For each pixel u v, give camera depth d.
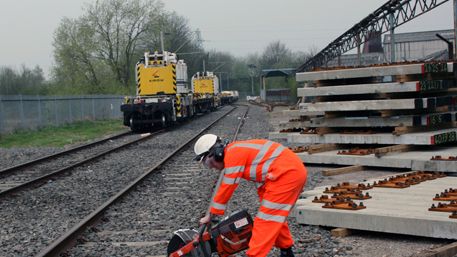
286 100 78.56
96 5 61.25
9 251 7.60
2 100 29.55
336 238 7.54
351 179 12.12
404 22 27.70
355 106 13.59
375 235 7.68
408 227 7.18
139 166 16.19
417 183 9.75
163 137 26.55
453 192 8.55
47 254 6.87
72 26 60.25
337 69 13.99
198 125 35.00
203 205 10.03
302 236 7.57
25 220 9.67
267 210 5.38
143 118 32.03
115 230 8.54
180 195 11.26
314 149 14.51
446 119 13.75
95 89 59.22
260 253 5.31
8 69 50.00
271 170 5.39
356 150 13.77
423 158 12.04
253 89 127.06
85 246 7.63
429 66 12.62
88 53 59.81
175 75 33.66
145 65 33.72
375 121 13.73
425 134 12.91
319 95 14.16
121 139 26.83
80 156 19.70
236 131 27.12
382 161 12.77
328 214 7.87
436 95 14.21
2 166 17.88
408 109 13.62
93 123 40.47
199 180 13.03
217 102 67.06
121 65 63.22
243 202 10.14
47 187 12.99
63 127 35.75
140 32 63.75
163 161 15.89
